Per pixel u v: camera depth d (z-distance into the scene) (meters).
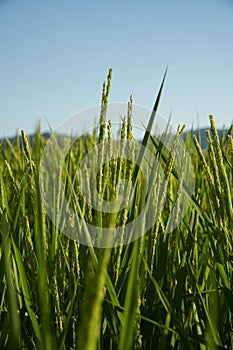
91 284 0.46
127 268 1.22
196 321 1.28
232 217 1.19
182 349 1.17
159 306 1.27
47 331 0.81
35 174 1.08
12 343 0.71
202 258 1.52
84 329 0.45
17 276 1.35
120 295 1.20
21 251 1.41
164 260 1.26
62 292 1.16
